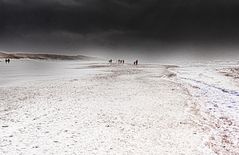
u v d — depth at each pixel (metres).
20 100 27.55
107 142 17.06
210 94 36.06
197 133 19.47
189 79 52.81
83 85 38.94
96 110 24.22
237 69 77.44
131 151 15.90
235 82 48.66
